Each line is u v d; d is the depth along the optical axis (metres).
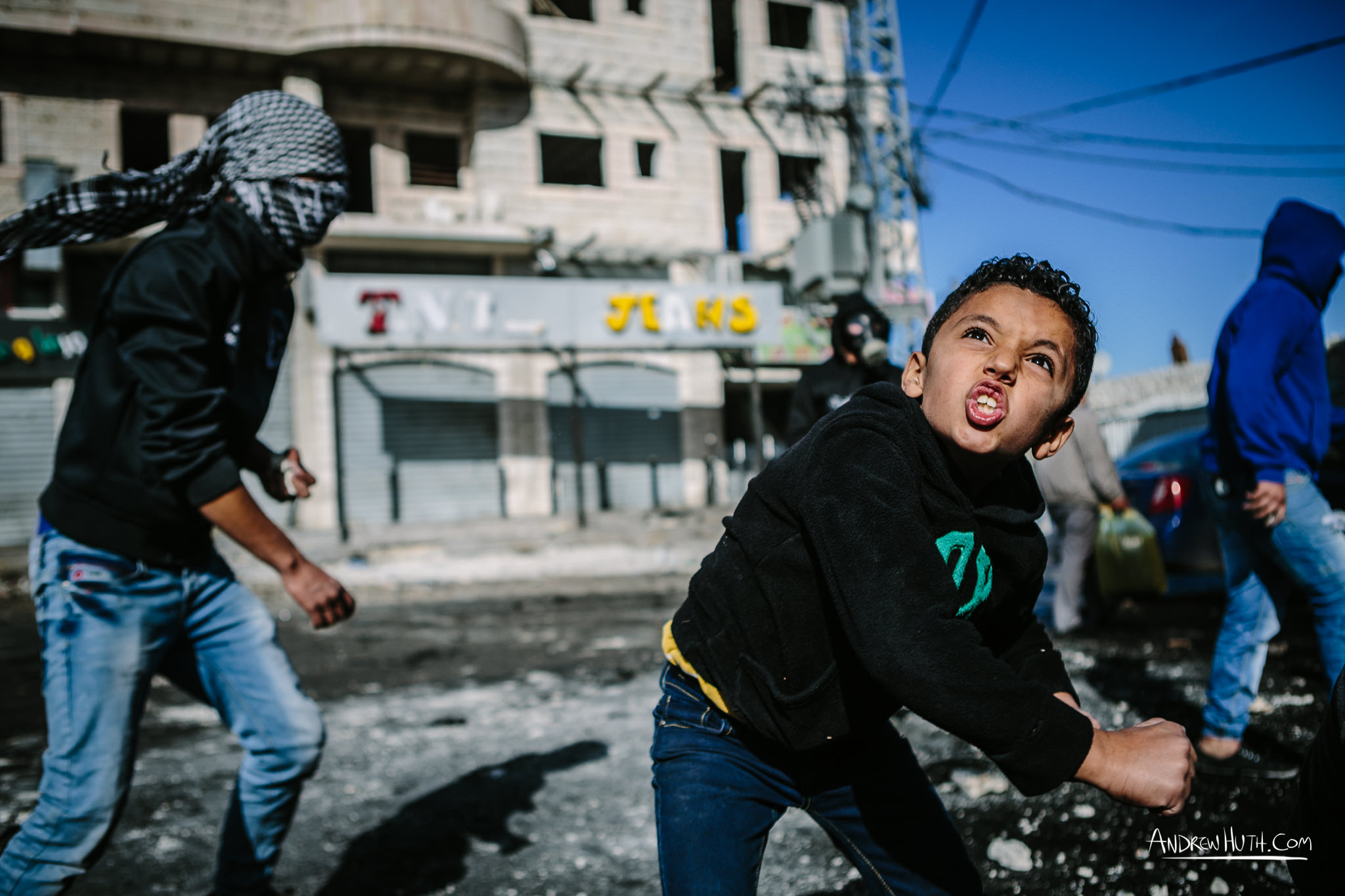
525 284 16.16
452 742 3.91
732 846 1.43
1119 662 4.85
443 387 17.73
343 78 17.33
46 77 15.45
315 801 3.21
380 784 3.38
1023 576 1.46
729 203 24.00
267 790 2.14
